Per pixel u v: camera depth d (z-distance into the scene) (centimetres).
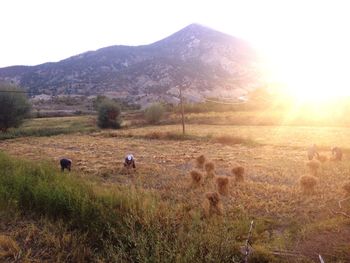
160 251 776
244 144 3516
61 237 980
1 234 1008
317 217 1180
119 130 5650
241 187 1611
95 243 942
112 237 938
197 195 1462
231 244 863
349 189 1395
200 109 8169
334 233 988
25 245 948
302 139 3769
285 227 1103
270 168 2141
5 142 4362
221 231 905
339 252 862
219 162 2448
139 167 2216
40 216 1130
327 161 2289
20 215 1131
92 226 996
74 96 16562
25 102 5584
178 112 7838
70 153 3112
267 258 841
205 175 1859
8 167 1761
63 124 6750
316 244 920
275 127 5328
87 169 2164
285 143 3466
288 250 884
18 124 5600
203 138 3984
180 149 3269
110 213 1028
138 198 1128
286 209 1276
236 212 1236
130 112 8819
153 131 4900
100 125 6191
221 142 3722
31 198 1220
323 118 5916
